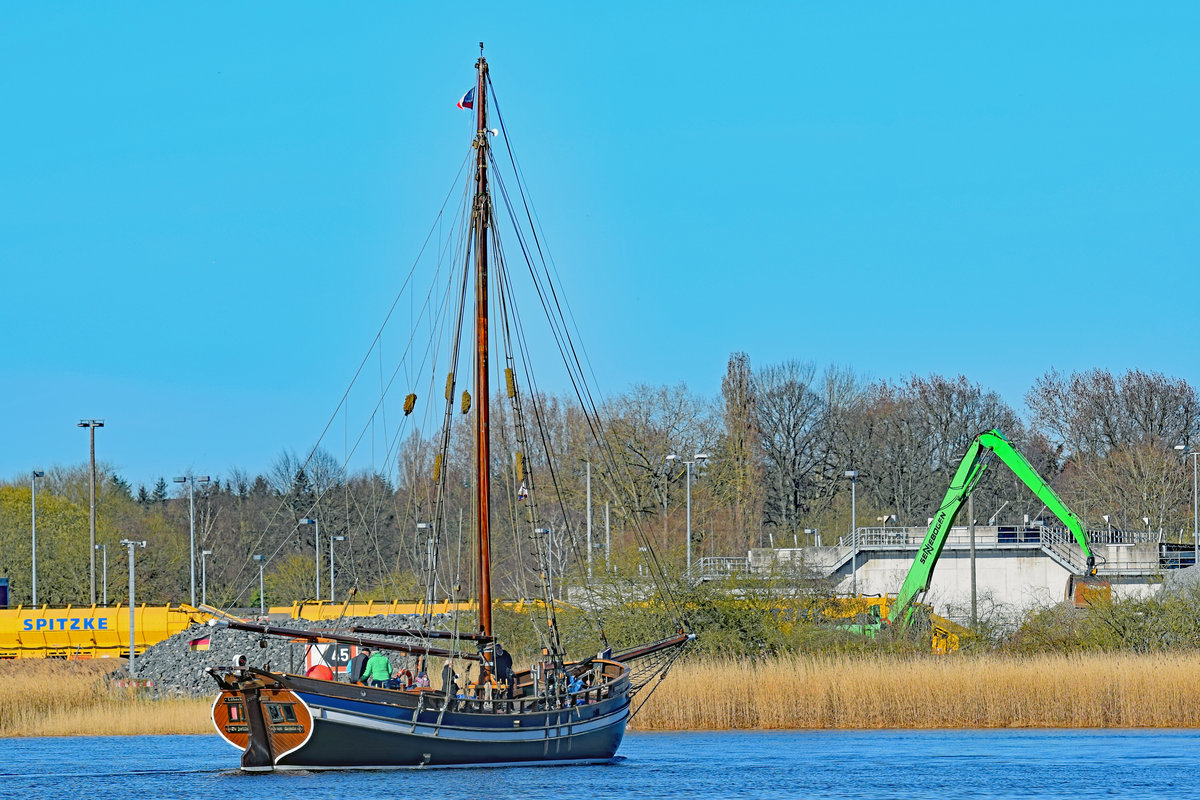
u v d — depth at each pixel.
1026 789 155.38
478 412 179.00
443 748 156.75
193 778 159.62
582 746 172.50
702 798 146.75
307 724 149.12
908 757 183.62
